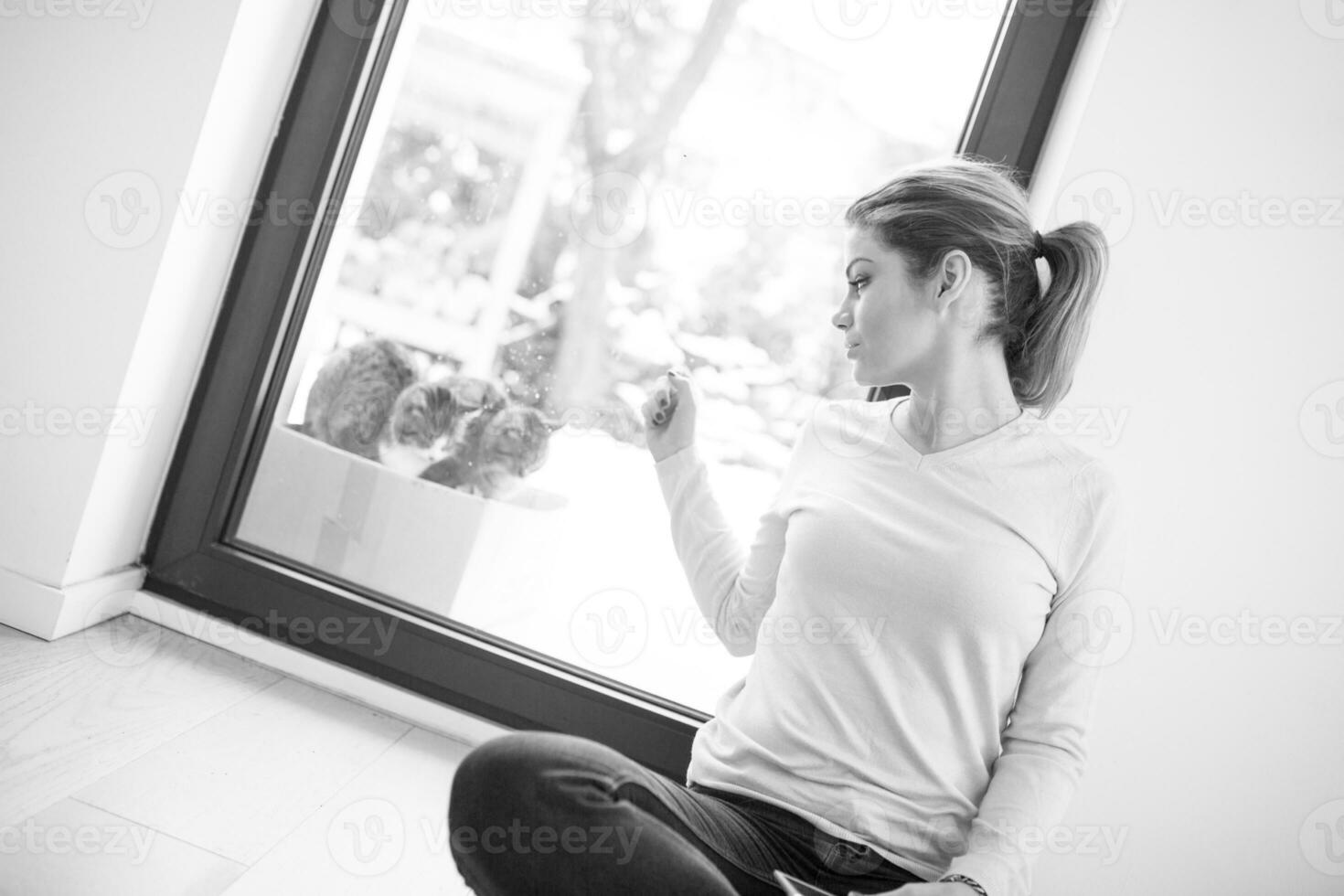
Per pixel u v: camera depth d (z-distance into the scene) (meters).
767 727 1.28
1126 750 1.79
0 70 1.78
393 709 2.00
